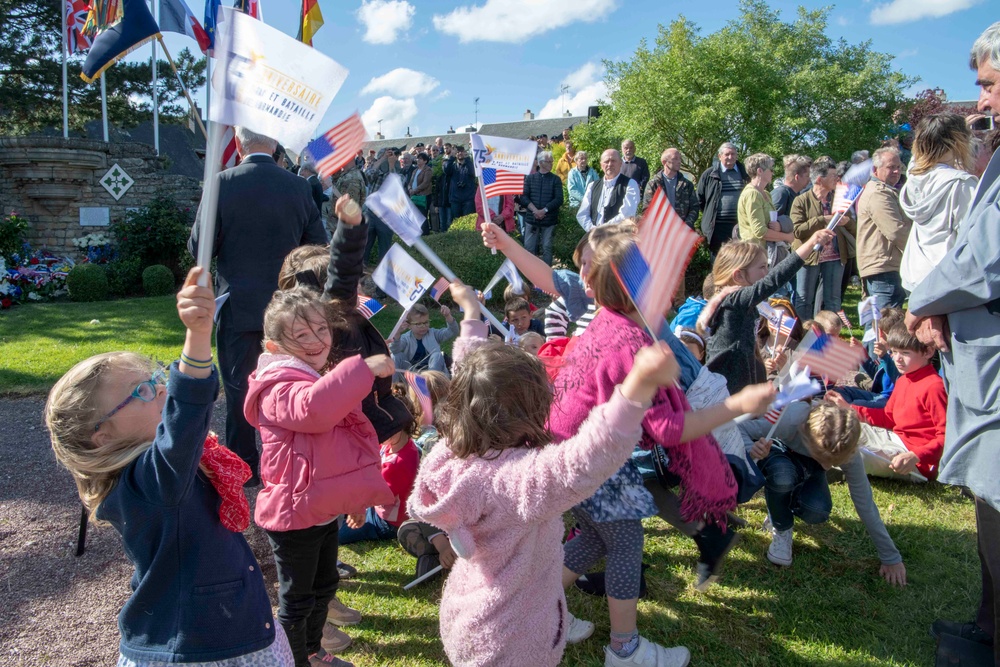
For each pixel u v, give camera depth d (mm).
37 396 5945
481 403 1727
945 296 2227
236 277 3809
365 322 2793
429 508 1699
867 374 4988
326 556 2480
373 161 13781
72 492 4152
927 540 3490
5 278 10688
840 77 12797
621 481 2453
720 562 2664
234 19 1510
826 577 3205
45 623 2941
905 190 3471
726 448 2889
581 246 2885
